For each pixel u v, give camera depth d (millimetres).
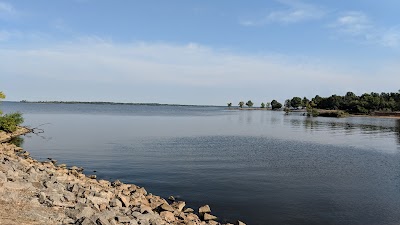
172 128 89438
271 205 21656
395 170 33375
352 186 26750
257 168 33625
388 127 96375
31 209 12797
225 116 178875
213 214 19875
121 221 13766
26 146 47906
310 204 21969
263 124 110250
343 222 18844
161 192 24391
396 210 20969
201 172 31312
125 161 36875
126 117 149250
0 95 56906
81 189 18094
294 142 57875
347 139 63500
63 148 46562
